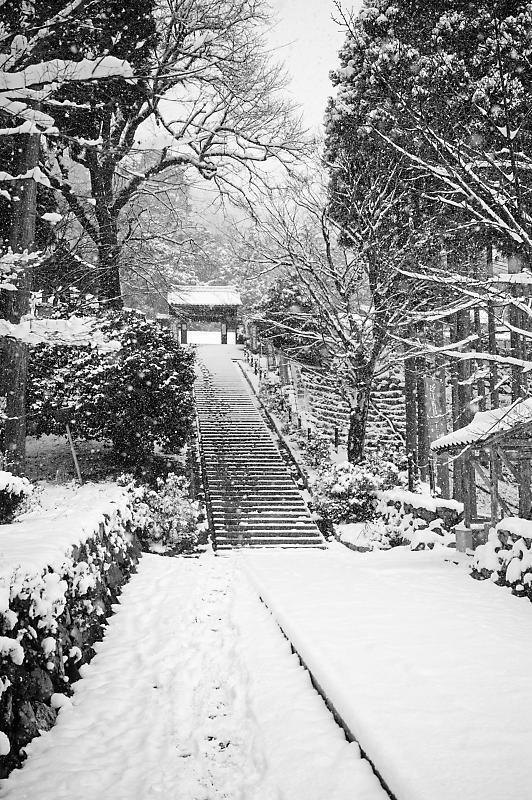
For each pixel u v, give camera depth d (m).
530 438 10.48
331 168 20.41
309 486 18.58
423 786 3.55
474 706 4.66
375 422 24.23
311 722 4.81
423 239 16.80
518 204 9.22
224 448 21.42
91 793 4.10
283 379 29.23
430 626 6.75
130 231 20.23
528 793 3.50
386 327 17.62
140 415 17.23
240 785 4.23
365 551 14.51
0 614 4.43
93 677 6.13
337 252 24.23
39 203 16.62
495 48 9.37
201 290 38.25
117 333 16.39
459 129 10.09
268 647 6.72
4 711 4.38
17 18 9.51
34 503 10.57
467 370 18.81
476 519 12.45
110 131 18.38
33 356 16.83
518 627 6.73
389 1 11.48
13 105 7.74
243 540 15.52
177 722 5.22
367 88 11.03
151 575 10.71
